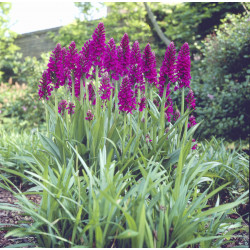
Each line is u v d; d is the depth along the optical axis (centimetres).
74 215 205
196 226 191
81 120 306
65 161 287
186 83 288
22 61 1447
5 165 391
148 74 290
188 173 269
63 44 1078
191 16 1045
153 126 304
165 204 200
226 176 327
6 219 269
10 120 780
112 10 1141
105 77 288
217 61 689
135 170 281
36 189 256
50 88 308
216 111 611
